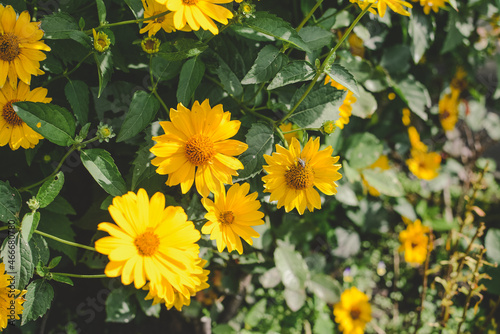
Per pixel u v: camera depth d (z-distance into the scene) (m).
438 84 0.90
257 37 0.51
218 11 0.47
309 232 0.72
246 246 0.64
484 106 1.03
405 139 0.83
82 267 0.65
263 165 0.51
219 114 0.47
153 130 0.50
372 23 0.67
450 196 1.05
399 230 0.98
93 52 0.48
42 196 0.47
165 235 0.45
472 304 0.88
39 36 0.46
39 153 0.56
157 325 0.75
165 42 0.51
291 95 0.60
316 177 0.50
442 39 0.78
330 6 0.61
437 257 0.91
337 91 0.52
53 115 0.46
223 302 0.77
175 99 0.58
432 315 0.87
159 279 0.44
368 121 0.79
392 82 0.70
